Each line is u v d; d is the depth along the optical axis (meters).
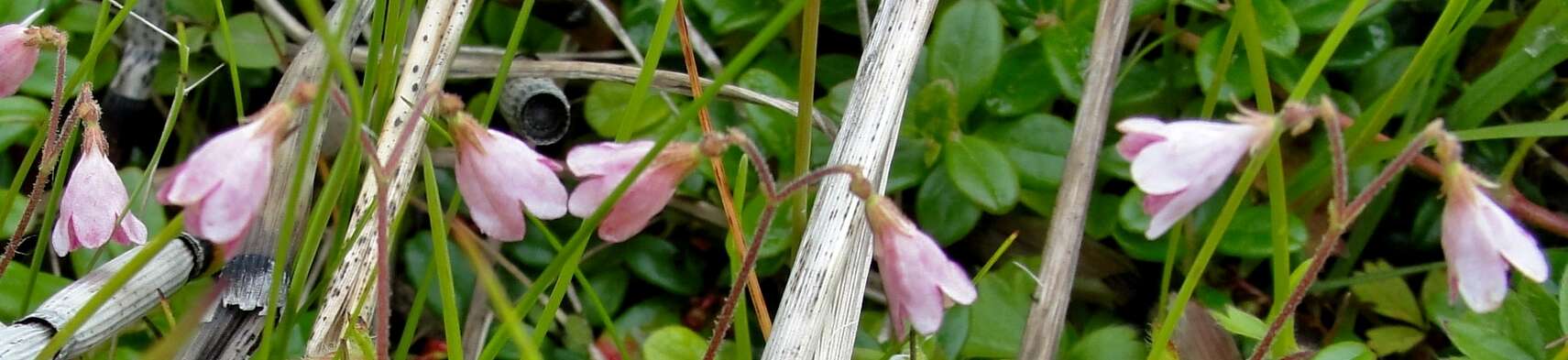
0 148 0.18
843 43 0.22
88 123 0.15
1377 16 0.19
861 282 0.16
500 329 0.15
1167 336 0.15
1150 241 0.19
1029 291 0.19
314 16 0.11
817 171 0.13
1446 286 0.19
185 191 0.12
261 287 0.15
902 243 0.13
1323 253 0.14
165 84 0.20
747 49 0.13
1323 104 0.13
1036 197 0.20
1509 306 0.17
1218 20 0.21
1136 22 0.21
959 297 0.13
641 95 0.15
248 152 0.12
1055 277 0.17
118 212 0.15
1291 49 0.19
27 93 0.19
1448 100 0.21
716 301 0.20
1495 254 0.13
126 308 0.15
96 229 0.15
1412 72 0.17
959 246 0.21
